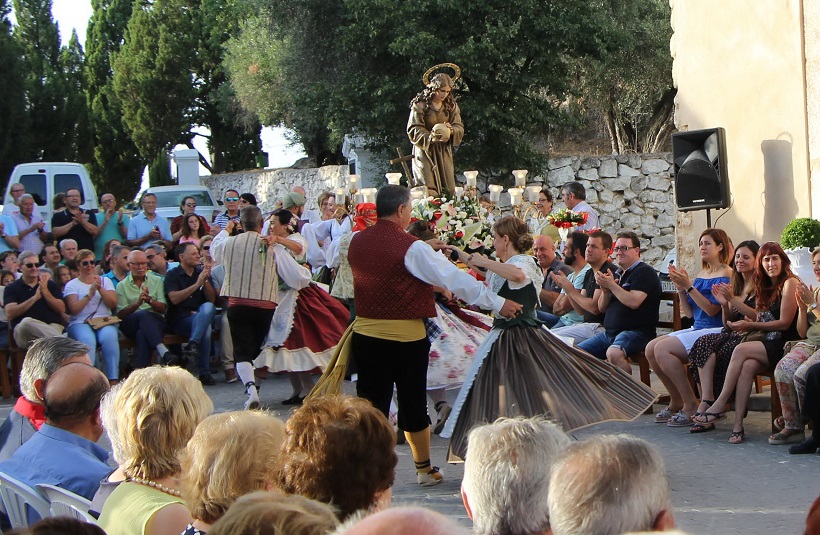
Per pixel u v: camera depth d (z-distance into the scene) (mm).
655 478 2221
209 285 10742
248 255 8680
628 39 21422
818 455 6613
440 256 6074
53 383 4297
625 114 25469
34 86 30766
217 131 39188
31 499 4086
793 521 5242
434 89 11469
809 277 8570
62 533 2443
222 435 3236
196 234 12961
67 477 4191
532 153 20812
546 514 2635
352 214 11469
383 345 6152
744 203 10391
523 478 2646
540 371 6039
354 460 3150
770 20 9883
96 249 14227
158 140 37375
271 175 28906
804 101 9523
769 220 10062
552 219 10633
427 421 6305
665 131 25031
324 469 3129
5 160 28562
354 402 3312
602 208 20375
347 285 7922
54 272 11188
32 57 33781
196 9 37656
